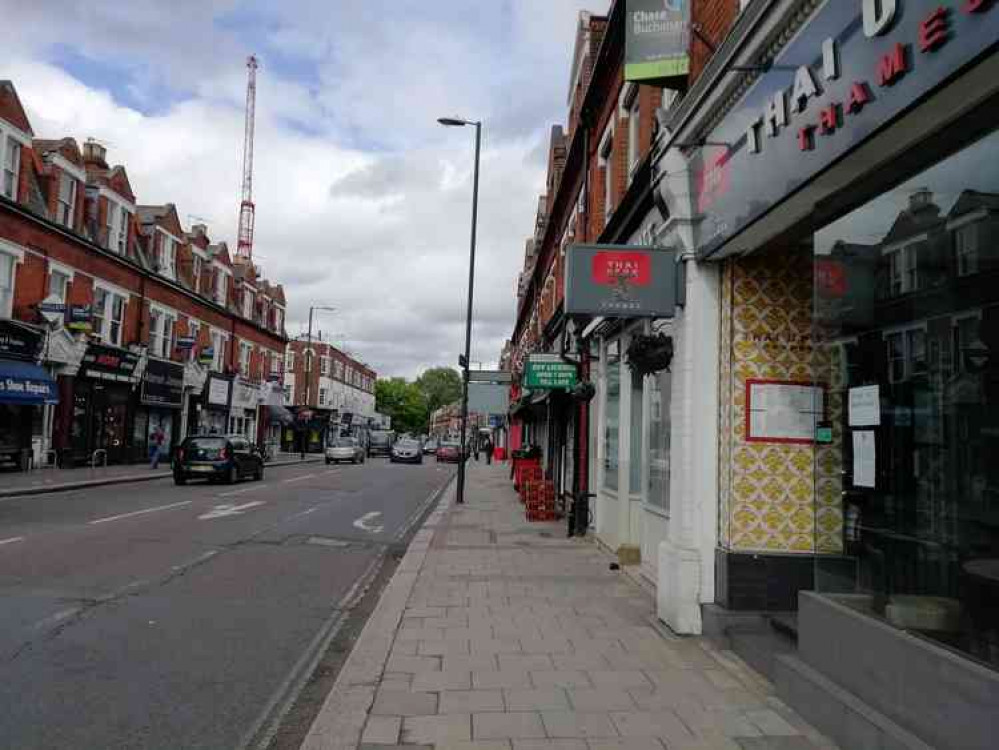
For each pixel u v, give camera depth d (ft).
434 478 101.09
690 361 20.77
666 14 23.57
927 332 12.41
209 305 119.75
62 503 51.03
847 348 14.83
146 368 96.84
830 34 13.78
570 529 42.60
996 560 10.65
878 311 13.83
